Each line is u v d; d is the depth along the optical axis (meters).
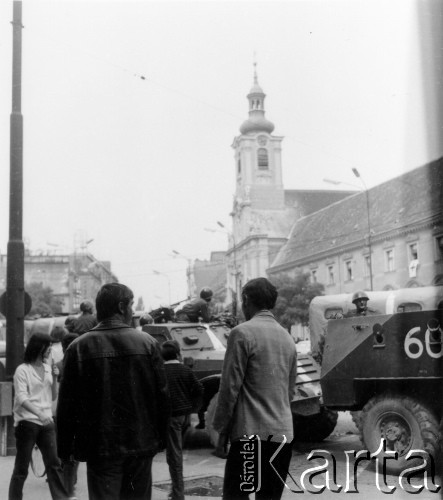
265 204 88.06
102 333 3.66
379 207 57.25
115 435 3.46
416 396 6.48
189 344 10.31
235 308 12.92
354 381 7.28
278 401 3.83
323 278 64.50
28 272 81.69
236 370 3.79
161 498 6.07
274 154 90.19
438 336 6.22
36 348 5.44
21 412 5.31
